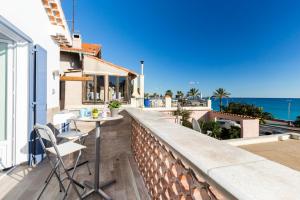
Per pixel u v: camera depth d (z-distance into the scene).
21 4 3.16
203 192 1.12
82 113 3.08
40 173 3.19
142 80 13.95
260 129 28.81
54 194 2.55
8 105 3.38
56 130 5.03
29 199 2.43
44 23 4.36
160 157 2.04
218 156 1.04
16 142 3.45
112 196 2.51
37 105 3.63
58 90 5.77
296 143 5.42
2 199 2.42
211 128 16.53
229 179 0.76
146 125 2.30
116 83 11.28
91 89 10.56
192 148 1.20
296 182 0.74
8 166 3.37
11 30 2.82
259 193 0.66
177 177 1.53
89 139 5.34
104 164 3.63
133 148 4.08
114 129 5.95
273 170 0.85
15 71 3.41
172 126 2.10
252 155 1.05
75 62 10.98
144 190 2.66
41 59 3.80
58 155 2.20
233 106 35.75
